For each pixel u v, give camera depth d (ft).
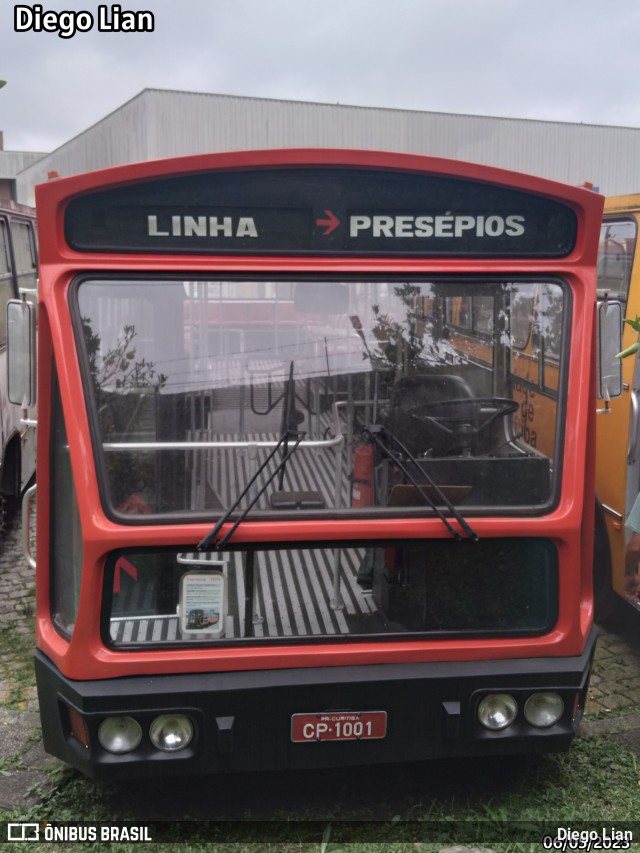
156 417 11.69
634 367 16.87
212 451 11.75
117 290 11.67
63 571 12.28
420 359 12.31
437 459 12.25
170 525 11.37
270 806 12.80
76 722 11.48
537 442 12.70
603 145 52.44
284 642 11.75
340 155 11.80
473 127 47.88
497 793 13.12
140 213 11.65
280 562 11.76
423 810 12.68
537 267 12.39
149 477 11.60
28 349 12.12
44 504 12.34
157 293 11.74
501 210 12.30
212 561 11.64
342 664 11.73
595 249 12.50
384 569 12.03
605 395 12.77
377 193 12.02
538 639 12.23
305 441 11.93
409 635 11.96
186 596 11.64
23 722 15.26
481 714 11.88
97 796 13.05
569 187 12.26
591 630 12.84
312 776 13.55
